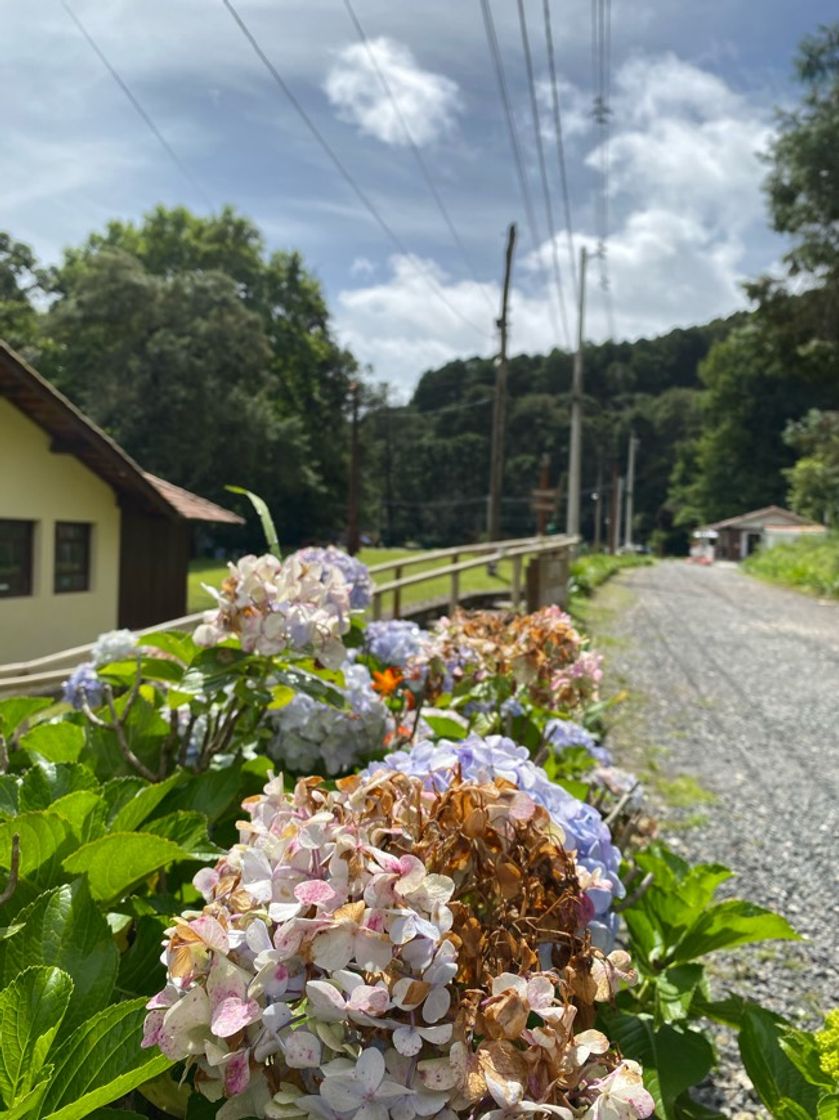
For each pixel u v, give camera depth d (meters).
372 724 2.34
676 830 5.01
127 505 14.27
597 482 70.12
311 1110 1.00
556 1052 1.03
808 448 36.56
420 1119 1.03
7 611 12.34
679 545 78.88
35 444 12.62
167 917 1.48
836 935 3.77
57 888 1.32
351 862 1.11
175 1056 1.04
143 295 35.34
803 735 7.49
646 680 9.62
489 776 1.49
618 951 1.27
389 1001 1.02
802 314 29.39
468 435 66.62
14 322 37.97
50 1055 1.10
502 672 3.13
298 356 47.97
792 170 27.59
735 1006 2.09
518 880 1.25
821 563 27.09
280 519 46.75
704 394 70.56
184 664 2.23
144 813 1.65
